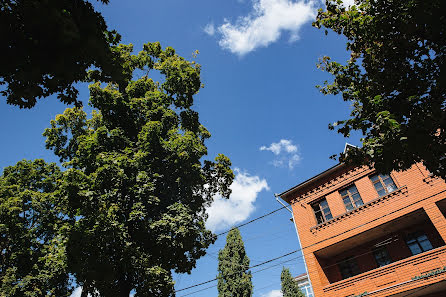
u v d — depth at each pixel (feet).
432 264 38.55
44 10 13.51
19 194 61.93
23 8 13.46
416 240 46.01
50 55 14.87
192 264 49.01
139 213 40.70
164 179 50.72
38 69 14.88
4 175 67.21
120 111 53.26
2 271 58.13
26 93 15.66
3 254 60.34
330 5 25.07
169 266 46.32
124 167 44.06
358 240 49.60
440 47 20.38
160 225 41.63
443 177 21.27
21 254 59.36
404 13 20.90
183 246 43.34
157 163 49.75
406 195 44.65
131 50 62.85
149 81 58.75
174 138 49.37
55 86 16.20
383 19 21.84
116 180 41.70
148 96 54.95
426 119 19.67
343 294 44.88
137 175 44.24
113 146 48.93
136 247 41.06
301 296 104.42
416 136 19.69
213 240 51.24
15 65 14.29
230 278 93.40
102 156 42.50
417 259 40.04
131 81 57.98
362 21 23.26
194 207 52.11
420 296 41.22
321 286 47.67
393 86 22.75
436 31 19.34
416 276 38.83
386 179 48.96
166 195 49.98
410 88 22.25
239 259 97.76
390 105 22.18
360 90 24.30
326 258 54.24
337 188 54.08
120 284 42.93
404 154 20.81
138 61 62.39
